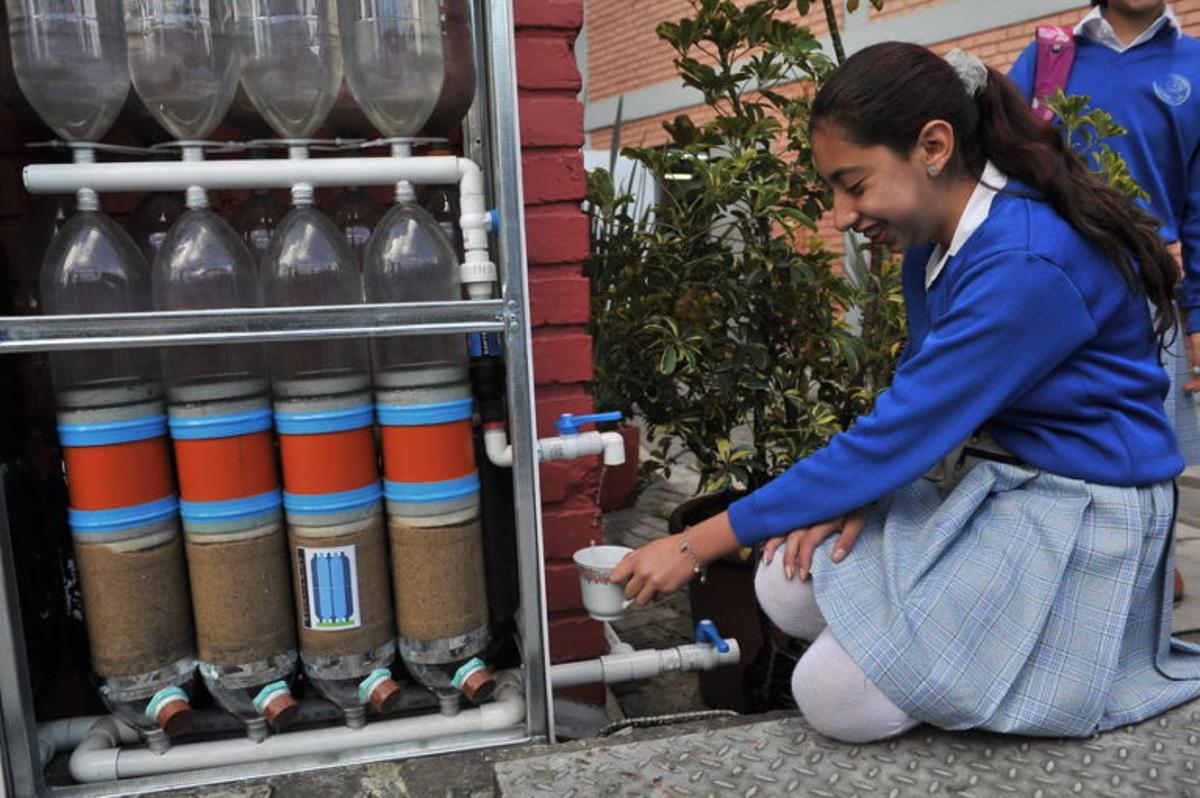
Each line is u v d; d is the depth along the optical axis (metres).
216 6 1.28
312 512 1.28
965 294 1.18
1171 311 1.28
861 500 1.24
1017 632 1.18
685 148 2.07
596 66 9.60
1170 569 1.28
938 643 1.17
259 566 1.29
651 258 2.15
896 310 2.16
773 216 1.99
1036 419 1.24
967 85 1.22
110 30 1.25
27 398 1.48
